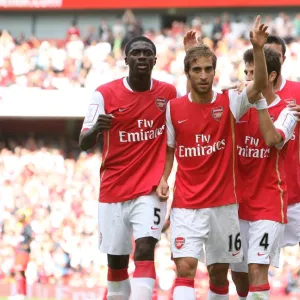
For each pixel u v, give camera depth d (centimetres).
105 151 1456
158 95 1434
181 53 4444
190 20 5462
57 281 3691
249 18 5056
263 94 1439
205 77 1323
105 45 4619
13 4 5584
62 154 4450
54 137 4841
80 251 3731
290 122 1398
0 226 3881
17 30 5625
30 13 5609
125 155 1438
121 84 1444
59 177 4156
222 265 1437
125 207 1448
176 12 5453
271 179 1414
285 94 1473
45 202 3991
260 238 1402
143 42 1418
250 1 5244
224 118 1354
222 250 1405
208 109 1355
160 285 3381
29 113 4466
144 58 1404
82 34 5553
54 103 4459
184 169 1379
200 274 3341
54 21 5594
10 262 3766
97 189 4041
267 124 1353
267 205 1409
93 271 3688
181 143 1377
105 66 4522
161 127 1431
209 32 4822
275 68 1425
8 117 4772
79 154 4569
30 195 4050
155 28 5472
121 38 4794
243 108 1347
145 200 1419
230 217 1380
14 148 4681
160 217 1428
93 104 1446
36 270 3709
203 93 1341
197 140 1363
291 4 5184
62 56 4569
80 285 3647
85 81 4478
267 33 1277
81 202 3962
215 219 1374
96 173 4144
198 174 1368
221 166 1365
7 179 4194
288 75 4191
